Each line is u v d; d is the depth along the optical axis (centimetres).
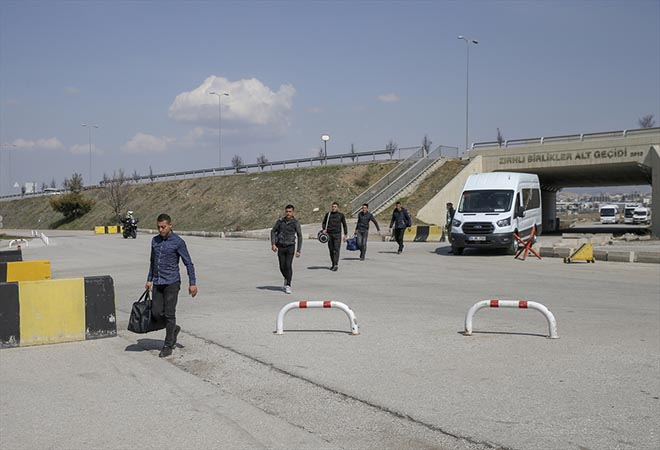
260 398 613
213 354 795
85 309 914
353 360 739
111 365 759
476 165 4353
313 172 5609
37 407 598
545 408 557
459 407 565
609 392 602
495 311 1073
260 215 5212
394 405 575
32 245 3791
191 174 7406
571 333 874
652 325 930
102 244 3656
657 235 3538
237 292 1366
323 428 526
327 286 1432
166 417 562
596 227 6169
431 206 3984
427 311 1073
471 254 2297
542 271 1714
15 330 867
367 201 4456
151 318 805
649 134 3628
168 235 811
